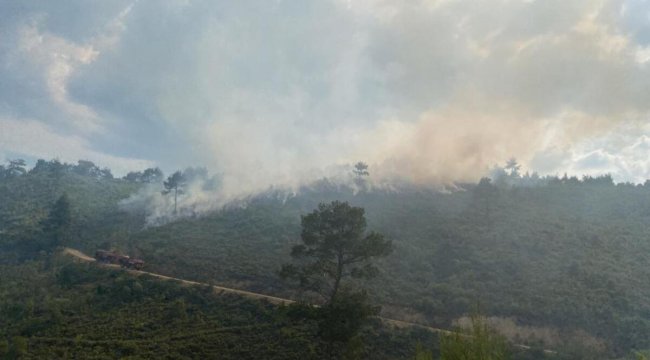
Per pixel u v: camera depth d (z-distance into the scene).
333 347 40.28
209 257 67.44
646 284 59.00
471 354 16.22
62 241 77.00
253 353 39.53
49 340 41.19
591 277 59.28
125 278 55.59
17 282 58.25
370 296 54.09
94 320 45.78
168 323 45.31
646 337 46.41
